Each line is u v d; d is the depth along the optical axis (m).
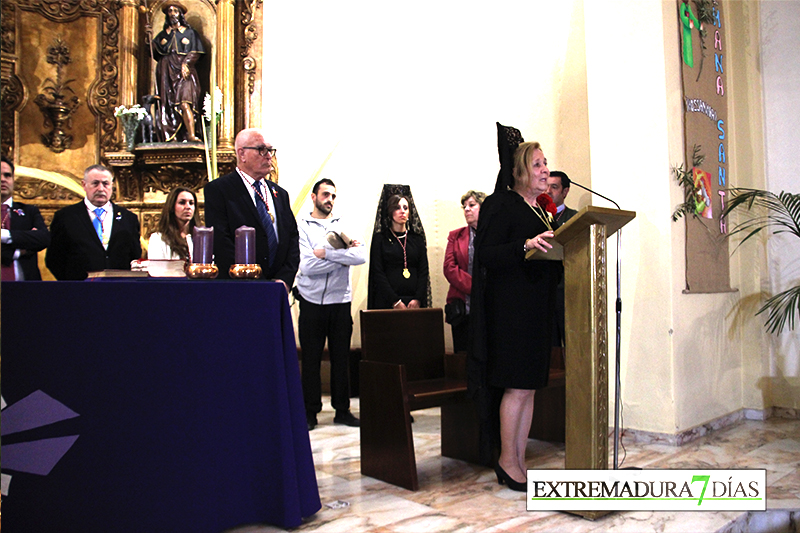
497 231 2.57
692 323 3.70
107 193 3.96
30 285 1.83
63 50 5.54
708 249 3.90
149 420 1.97
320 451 3.36
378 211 4.82
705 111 3.95
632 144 3.71
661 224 3.57
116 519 1.91
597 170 3.87
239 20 5.61
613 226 2.30
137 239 4.15
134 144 5.36
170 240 3.90
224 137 5.43
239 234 2.33
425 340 3.39
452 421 3.25
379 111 5.65
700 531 2.18
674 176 3.60
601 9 3.86
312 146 5.48
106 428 1.91
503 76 5.13
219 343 2.09
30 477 1.82
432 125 5.59
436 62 5.57
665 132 3.58
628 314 3.68
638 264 3.65
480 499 2.53
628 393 3.67
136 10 5.62
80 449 1.87
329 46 5.58
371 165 5.60
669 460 3.16
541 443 3.53
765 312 4.25
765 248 4.32
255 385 2.15
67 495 1.85
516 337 2.53
